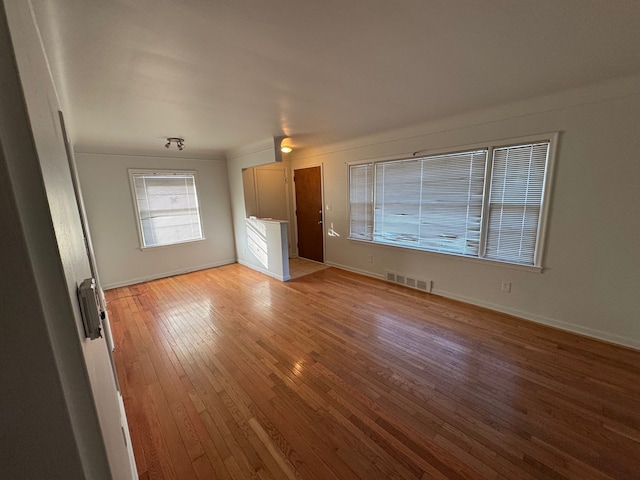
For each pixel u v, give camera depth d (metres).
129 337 2.77
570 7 1.28
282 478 1.40
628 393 1.90
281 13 1.26
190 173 4.93
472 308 3.26
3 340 0.31
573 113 2.42
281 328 2.90
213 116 2.78
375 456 1.50
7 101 0.29
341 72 1.89
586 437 1.58
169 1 1.15
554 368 2.16
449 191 3.39
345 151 4.55
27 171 0.31
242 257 5.45
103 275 4.20
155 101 2.30
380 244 4.26
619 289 2.40
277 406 1.86
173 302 3.66
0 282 0.30
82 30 1.32
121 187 4.27
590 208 2.45
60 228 0.39
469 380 2.06
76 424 0.37
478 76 2.04
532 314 2.92
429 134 3.42
